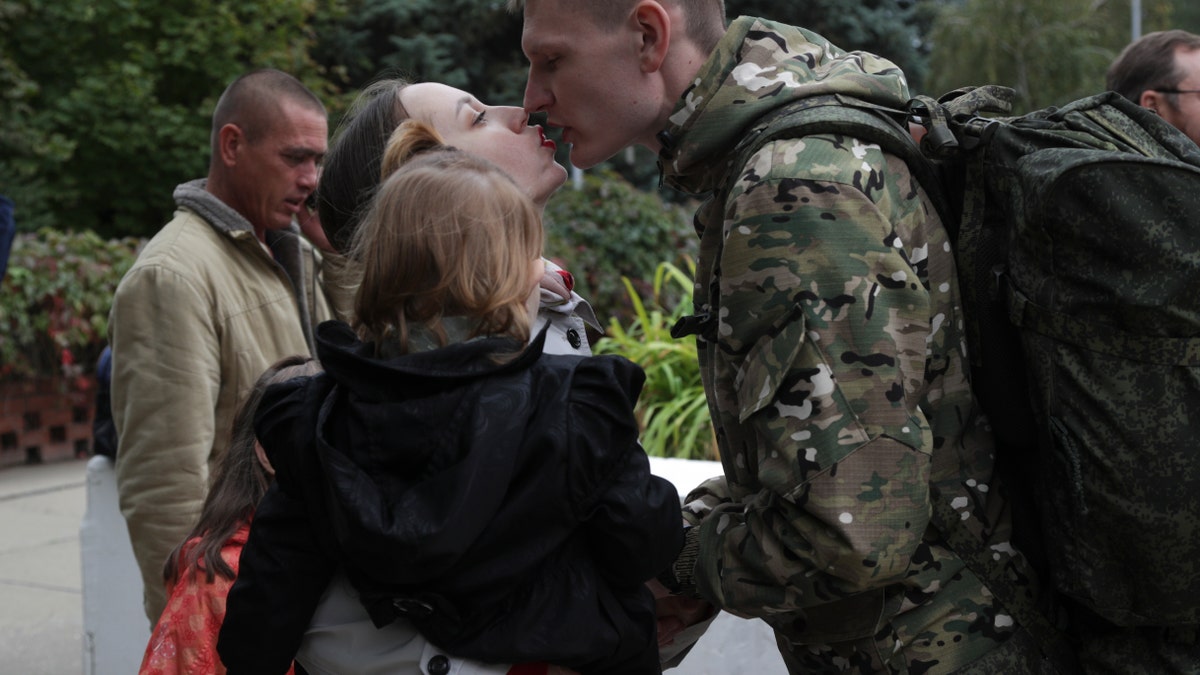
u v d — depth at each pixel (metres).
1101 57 22.84
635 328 5.87
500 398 1.29
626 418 1.33
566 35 1.58
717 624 2.61
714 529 1.57
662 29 1.56
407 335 1.33
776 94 1.50
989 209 1.48
